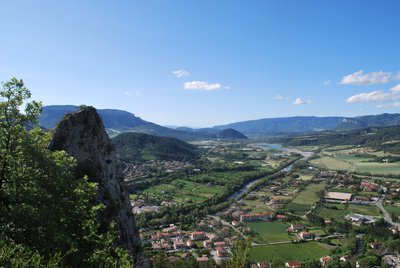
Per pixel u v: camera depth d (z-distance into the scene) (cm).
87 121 4616
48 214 2548
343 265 10269
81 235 2817
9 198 2655
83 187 3031
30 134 3006
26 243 2420
